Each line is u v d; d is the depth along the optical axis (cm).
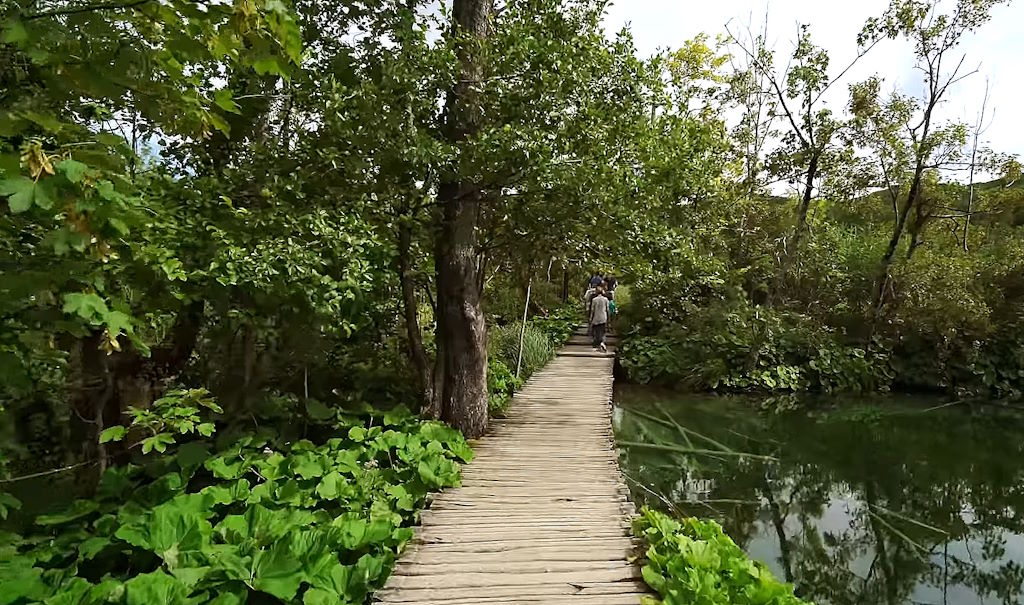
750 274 1462
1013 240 1376
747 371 1238
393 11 577
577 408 763
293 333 552
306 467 455
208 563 311
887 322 1311
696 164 621
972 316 1191
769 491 720
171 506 365
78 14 181
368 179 542
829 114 1263
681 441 874
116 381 528
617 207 563
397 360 779
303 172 531
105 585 281
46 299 258
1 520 434
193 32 189
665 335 1391
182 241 436
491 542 383
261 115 566
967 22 1183
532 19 576
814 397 1200
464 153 520
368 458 492
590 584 332
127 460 523
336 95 492
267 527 356
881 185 1299
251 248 453
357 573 319
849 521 659
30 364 318
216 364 645
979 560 582
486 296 1341
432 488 475
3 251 244
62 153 179
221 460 461
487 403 673
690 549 340
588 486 487
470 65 555
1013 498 727
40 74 188
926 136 1234
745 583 320
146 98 206
